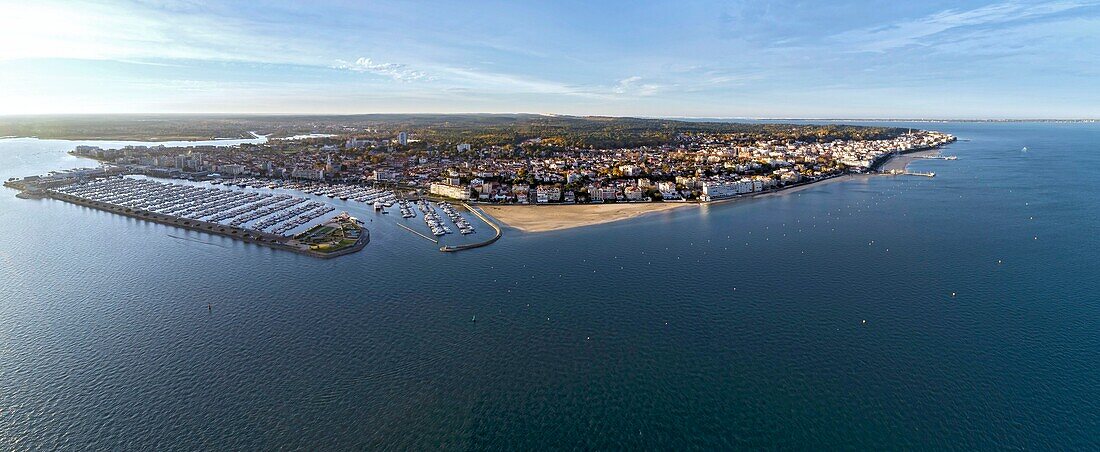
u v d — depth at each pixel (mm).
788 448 109625
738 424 116688
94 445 110438
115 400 124438
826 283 192125
